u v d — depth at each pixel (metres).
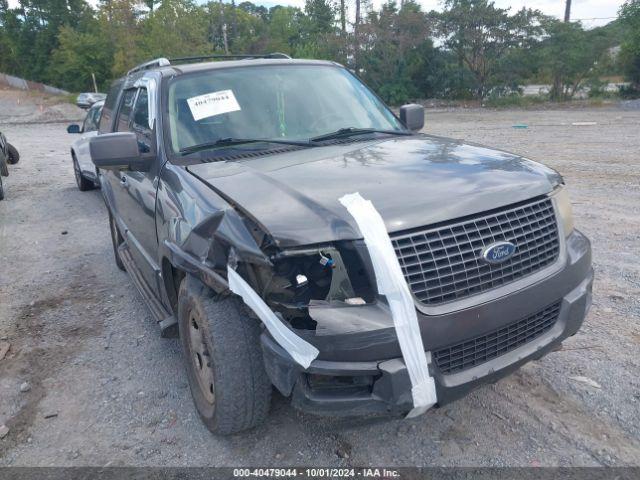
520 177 3.10
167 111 3.93
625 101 27.02
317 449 3.16
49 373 4.14
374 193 2.77
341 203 2.64
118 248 5.82
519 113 26.17
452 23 32.81
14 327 4.95
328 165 3.24
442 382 2.59
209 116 3.91
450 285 2.62
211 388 3.17
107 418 3.55
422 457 3.06
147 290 4.40
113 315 5.09
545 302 2.91
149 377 4.01
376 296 2.50
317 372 2.49
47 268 6.51
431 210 2.66
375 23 35.00
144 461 3.13
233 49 50.72
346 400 2.55
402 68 34.81
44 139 22.23
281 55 4.97
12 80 67.75
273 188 2.90
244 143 3.79
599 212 7.45
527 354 2.87
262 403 2.97
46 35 66.19
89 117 11.12
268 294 2.61
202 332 3.00
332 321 2.46
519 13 31.39
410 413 2.56
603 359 3.87
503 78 32.22
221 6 50.72
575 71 29.94
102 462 3.15
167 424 3.46
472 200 2.78
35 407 3.72
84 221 8.63
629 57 28.66
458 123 22.28
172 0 40.56
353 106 4.38
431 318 2.54
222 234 2.73
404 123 4.55
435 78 33.91
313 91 4.33
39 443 3.35
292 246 2.49
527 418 3.31
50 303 5.45
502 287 2.77
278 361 2.57
